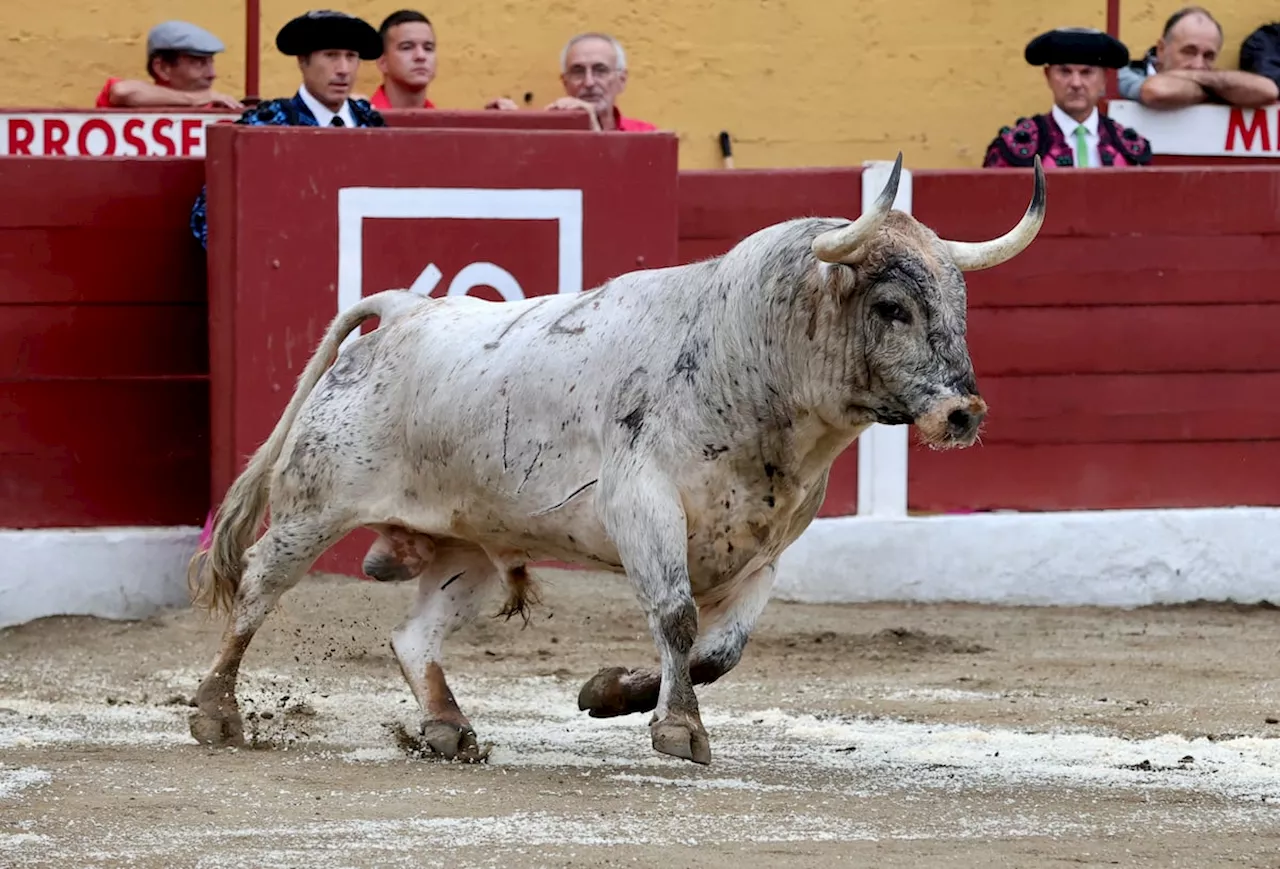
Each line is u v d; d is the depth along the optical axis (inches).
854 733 607.8
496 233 823.1
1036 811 489.1
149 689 679.7
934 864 426.9
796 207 881.5
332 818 465.7
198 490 855.7
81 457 845.8
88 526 846.5
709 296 523.5
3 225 834.8
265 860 424.8
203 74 1022.4
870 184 884.0
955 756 570.3
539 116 915.4
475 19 1130.0
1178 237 914.1
